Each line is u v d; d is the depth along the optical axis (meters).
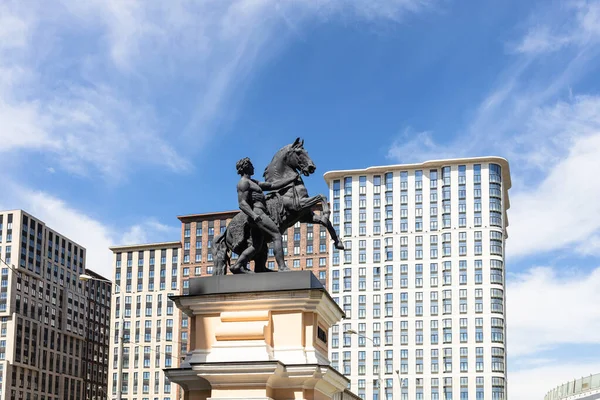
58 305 189.38
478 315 152.88
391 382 154.00
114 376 171.25
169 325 171.00
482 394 148.50
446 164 161.62
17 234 175.00
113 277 176.88
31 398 175.12
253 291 16.05
